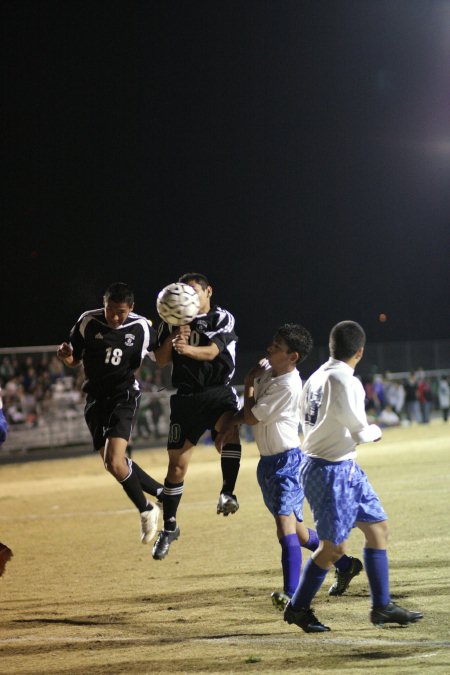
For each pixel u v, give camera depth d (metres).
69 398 44.38
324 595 11.39
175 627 10.37
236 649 9.23
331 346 9.30
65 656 9.44
